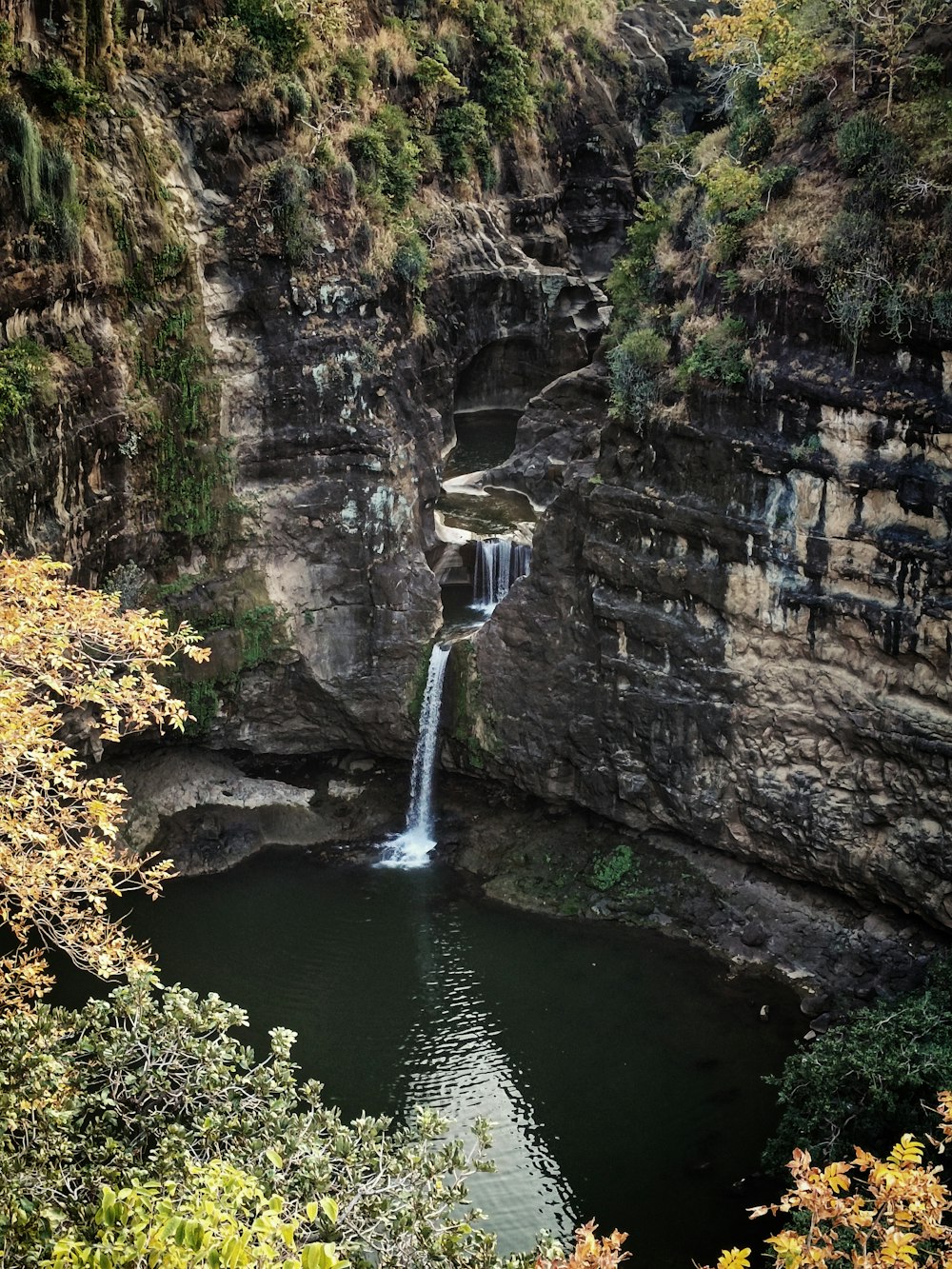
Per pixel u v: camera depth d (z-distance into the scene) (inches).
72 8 1156.5
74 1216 591.5
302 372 1362.0
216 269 1318.9
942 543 1052.5
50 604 741.9
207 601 1353.3
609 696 1295.5
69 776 743.7
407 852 1376.7
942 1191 520.7
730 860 1273.4
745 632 1191.6
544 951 1224.2
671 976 1185.4
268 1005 1155.3
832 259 1078.4
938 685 1077.8
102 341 1193.4
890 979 1134.4
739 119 1309.1
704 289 1216.2
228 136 1317.7
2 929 1208.8
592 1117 1030.4
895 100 1125.7
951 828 1091.3
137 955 739.4
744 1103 1040.2
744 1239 919.0
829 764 1157.1
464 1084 1063.6
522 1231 926.4
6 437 1055.0
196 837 1366.9
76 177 1150.3
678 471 1206.3
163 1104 693.3
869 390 1066.1
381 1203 621.6
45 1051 655.8
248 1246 439.2
